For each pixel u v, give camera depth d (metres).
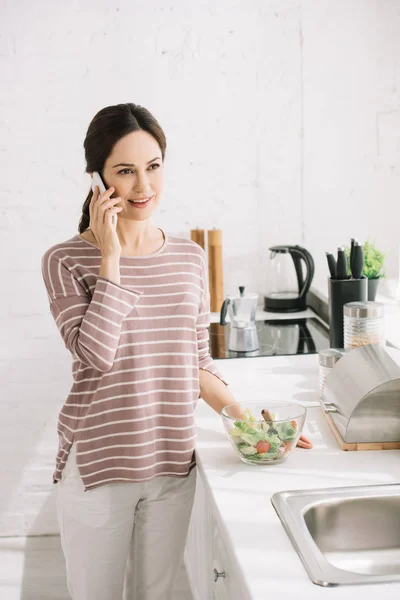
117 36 3.23
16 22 3.18
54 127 3.27
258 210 3.41
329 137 3.36
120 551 1.81
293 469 1.65
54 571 3.16
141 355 1.75
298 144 3.36
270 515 1.43
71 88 3.25
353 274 2.45
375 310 2.15
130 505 1.79
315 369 2.45
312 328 3.03
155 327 1.77
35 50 3.21
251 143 3.35
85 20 3.20
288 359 2.59
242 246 3.43
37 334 3.44
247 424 1.66
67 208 3.34
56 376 3.48
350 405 1.74
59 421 1.83
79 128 3.29
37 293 3.40
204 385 1.95
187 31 3.25
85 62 3.23
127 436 1.75
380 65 3.31
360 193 3.41
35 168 3.30
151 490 1.81
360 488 1.50
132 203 1.76
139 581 1.91
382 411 1.73
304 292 3.32
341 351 2.13
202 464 1.70
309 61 3.30
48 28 3.20
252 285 3.47
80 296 1.75
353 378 1.80
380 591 1.14
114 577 1.83
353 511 1.47
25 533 3.54
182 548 1.91
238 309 2.73
